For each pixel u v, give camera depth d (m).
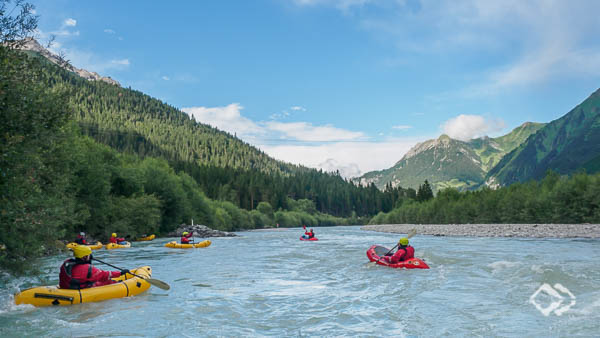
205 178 125.88
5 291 9.79
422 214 86.75
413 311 7.33
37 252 10.26
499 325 6.24
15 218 8.60
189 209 54.84
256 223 99.50
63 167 12.24
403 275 12.03
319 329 6.23
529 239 29.72
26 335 6.03
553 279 10.15
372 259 15.41
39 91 8.77
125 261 17.73
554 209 50.97
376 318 6.88
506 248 21.17
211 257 19.33
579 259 14.93
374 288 9.90
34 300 8.05
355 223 158.38
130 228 36.88
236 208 89.12
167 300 8.68
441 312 7.20
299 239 37.84
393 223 103.31
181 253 22.00
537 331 5.87
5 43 8.28
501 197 63.81
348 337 5.76
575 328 5.95
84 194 32.09
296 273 13.04
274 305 8.07
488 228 43.22
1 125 7.96
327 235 47.44
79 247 8.98
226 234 47.69
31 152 8.45
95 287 8.89
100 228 34.72
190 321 6.82
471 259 15.62
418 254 18.03
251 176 144.62
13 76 8.16
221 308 7.84
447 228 49.53
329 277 11.99
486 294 8.76
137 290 9.45
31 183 8.95
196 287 10.40
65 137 9.80
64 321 6.88
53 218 10.13
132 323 6.71
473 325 6.28
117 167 40.44
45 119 8.77
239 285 10.68
